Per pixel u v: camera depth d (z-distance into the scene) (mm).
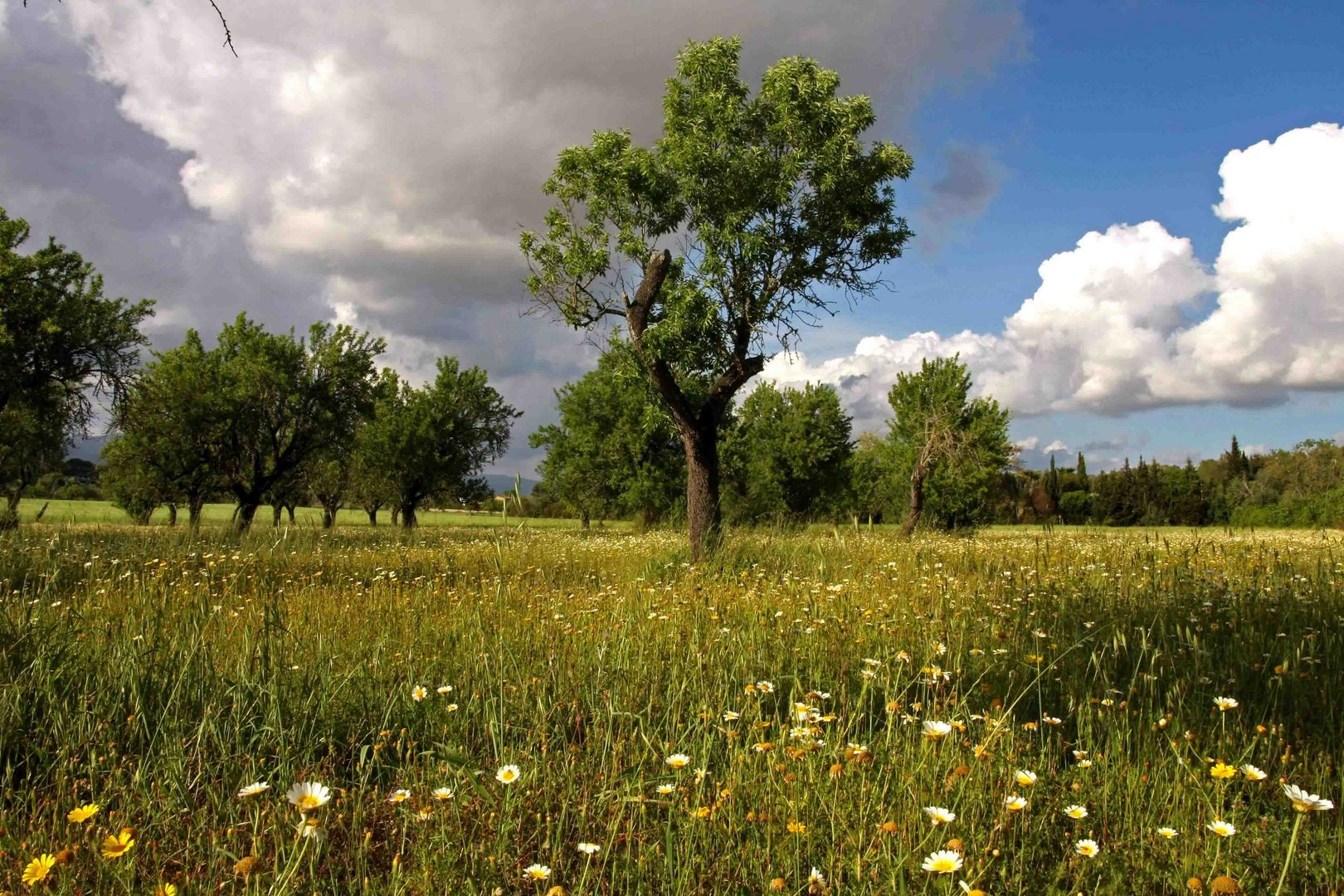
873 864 2137
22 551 8961
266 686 3439
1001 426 31391
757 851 2264
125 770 2865
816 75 13234
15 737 2990
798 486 38250
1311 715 3371
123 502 32250
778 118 13266
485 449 44062
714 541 11641
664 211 13508
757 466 37906
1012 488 46656
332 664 3992
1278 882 2102
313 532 15172
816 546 10508
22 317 20953
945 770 2645
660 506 37094
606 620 5336
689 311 12758
